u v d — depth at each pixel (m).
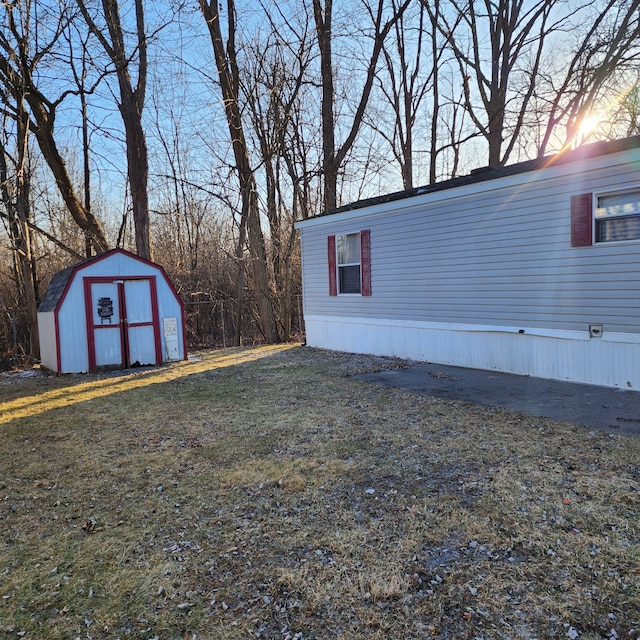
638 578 2.21
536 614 2.01
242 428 4.82
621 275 5.78
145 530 2.83
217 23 12.18
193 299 15.43
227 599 2.18
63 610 2.14
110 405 6.13
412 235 8.52
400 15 14.15
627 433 4.23
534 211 6.62
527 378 6.77
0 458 4.20
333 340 10.69
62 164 12.23
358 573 2.33
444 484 3.30
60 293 8.80
